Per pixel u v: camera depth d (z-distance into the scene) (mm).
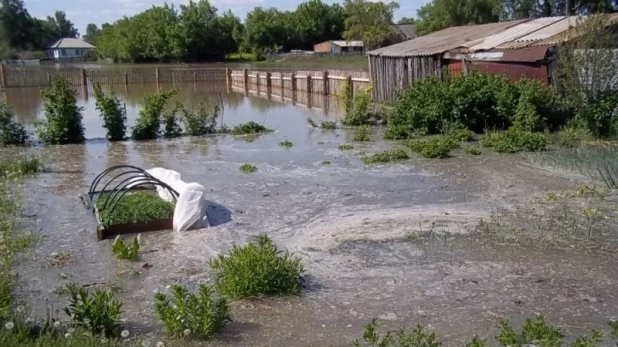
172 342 5484
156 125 18781
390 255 7797
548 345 5031
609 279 6895
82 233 8906
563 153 13781
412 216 9523
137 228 8891
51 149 16922
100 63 82750
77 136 18250
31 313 6125
